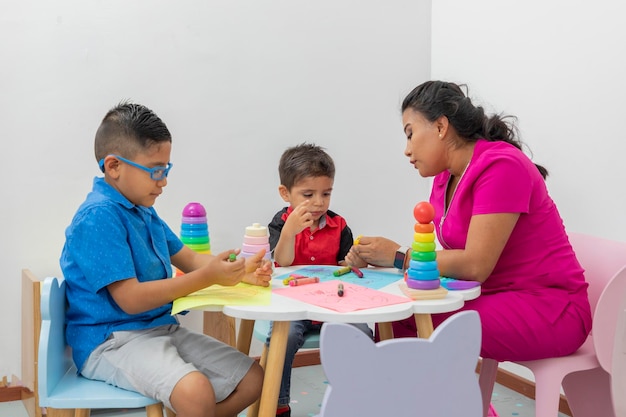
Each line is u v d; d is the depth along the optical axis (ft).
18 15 6.64
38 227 6.86
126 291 4.38
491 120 5.31
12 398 6.89
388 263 5.16
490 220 4.73
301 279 4.75
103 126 4.75
